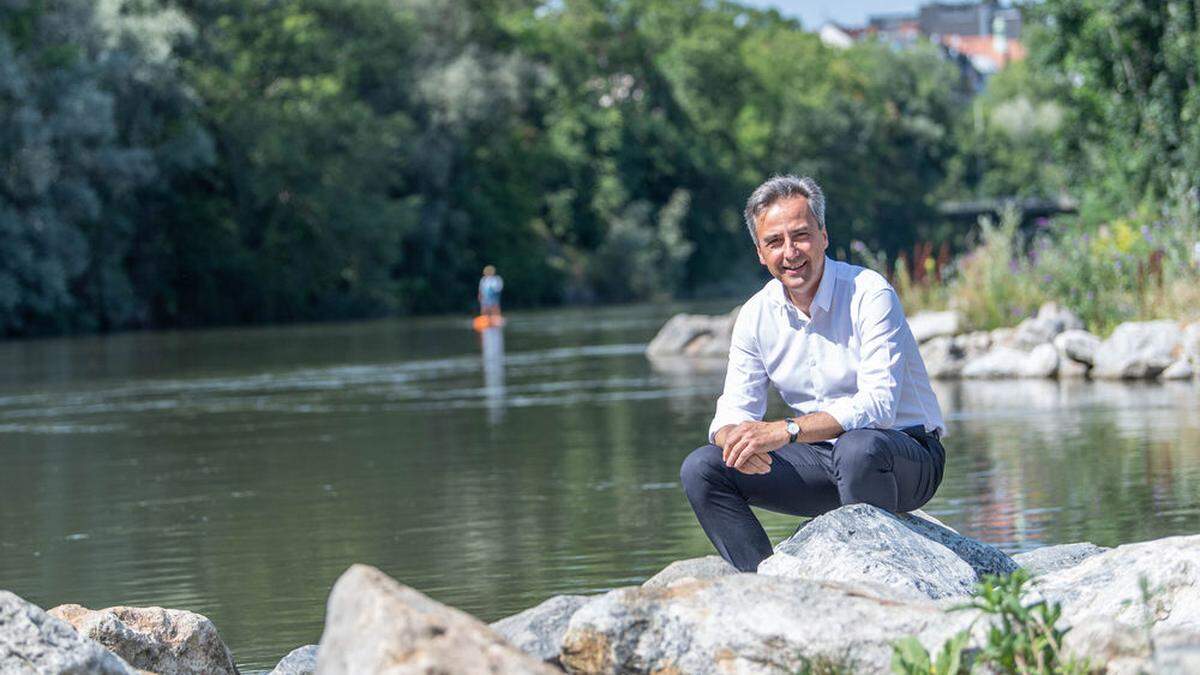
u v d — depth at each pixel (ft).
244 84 193.16
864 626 11.90
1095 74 92.17
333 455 41.78
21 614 12.98
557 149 245.45
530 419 49.90
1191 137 85.46
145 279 178.40
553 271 231.91
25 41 153.28
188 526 30.32
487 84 220.02
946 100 373.61
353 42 210.38
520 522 28.66
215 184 187.21
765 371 16.85
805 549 14.99
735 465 15.96
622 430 45.37
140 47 160.15
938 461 16.29
